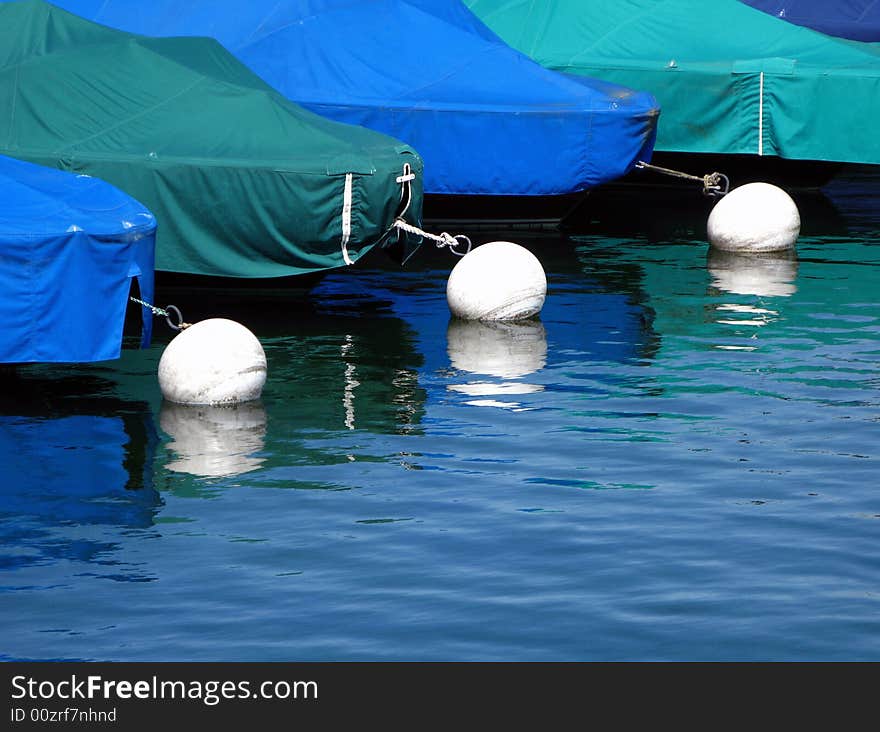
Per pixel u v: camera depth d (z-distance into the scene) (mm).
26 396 55531
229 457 48656
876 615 36875
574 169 83625
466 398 55000
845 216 92938
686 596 37938
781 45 94500
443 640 35688
